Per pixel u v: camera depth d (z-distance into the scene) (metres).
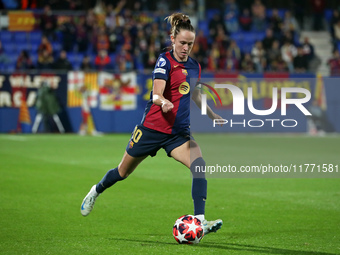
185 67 16.23
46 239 16.42
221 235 17.16
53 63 62.75
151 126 16.25
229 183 28.69
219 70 67.81
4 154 40.12
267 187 27.45
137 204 22.55
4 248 15.28
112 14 73.44
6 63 70.94
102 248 15.36
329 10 83.25
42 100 58.97
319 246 15.68
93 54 70.56
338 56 72.38
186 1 78.44
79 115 59.97
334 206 22.41
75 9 77.19
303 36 80.81
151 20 76.44
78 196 24.20
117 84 60.31
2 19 75.88
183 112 16.28
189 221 15.75
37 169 32.69
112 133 60.47
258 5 78.31
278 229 18.06
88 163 35.75
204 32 79.06
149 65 66.75
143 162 37.44
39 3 77.38
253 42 76.62
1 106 58.69
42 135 57.50
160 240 16.42
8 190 25.53
